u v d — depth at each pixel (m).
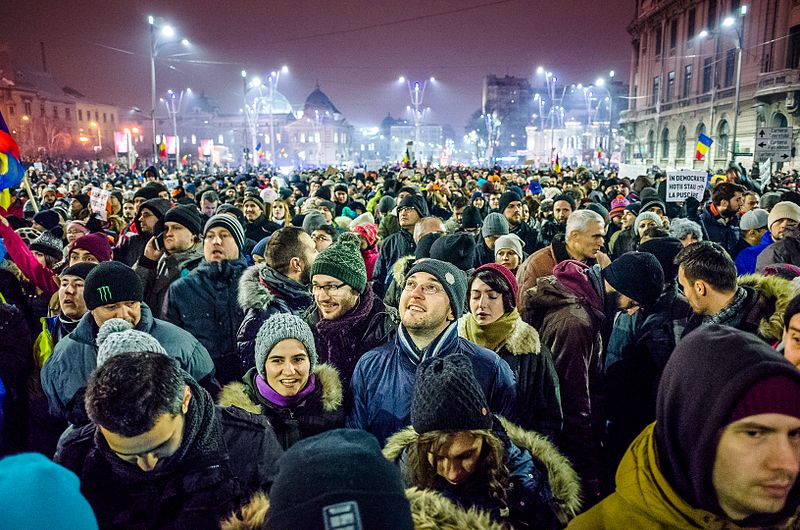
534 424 2.97
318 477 1.17
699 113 47.50
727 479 1.31
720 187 7.25
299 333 2.66
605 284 3.57
